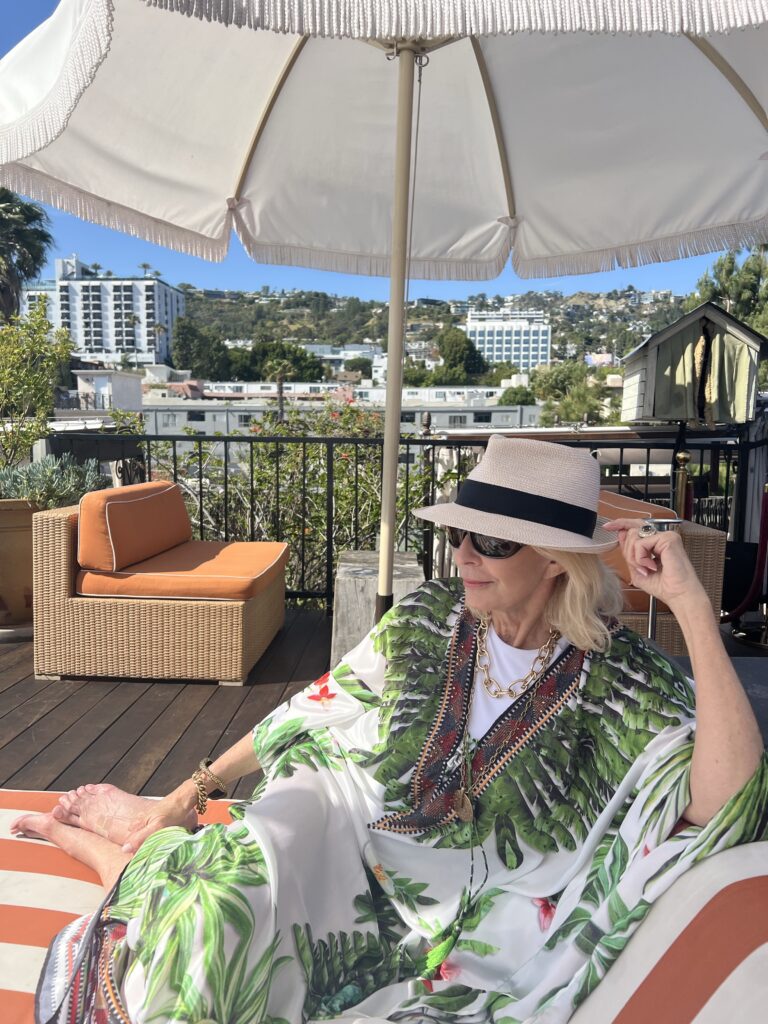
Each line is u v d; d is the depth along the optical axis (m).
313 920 1.21
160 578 3.35
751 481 5.82
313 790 1.28
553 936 1.17
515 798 1.24
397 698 1.34
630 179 3.29
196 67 2.77
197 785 1.56
